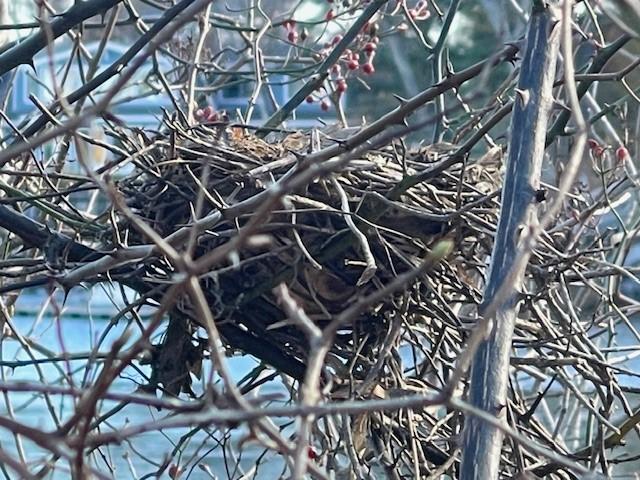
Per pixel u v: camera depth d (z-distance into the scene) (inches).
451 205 105.6
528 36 84.4
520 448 104.0
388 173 104.4
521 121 81.1
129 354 49.9
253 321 107.9
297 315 46.5
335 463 126.9
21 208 144.0
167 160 105.3
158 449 240.5
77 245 110.7
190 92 135.2
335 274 102.9
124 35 298.8
